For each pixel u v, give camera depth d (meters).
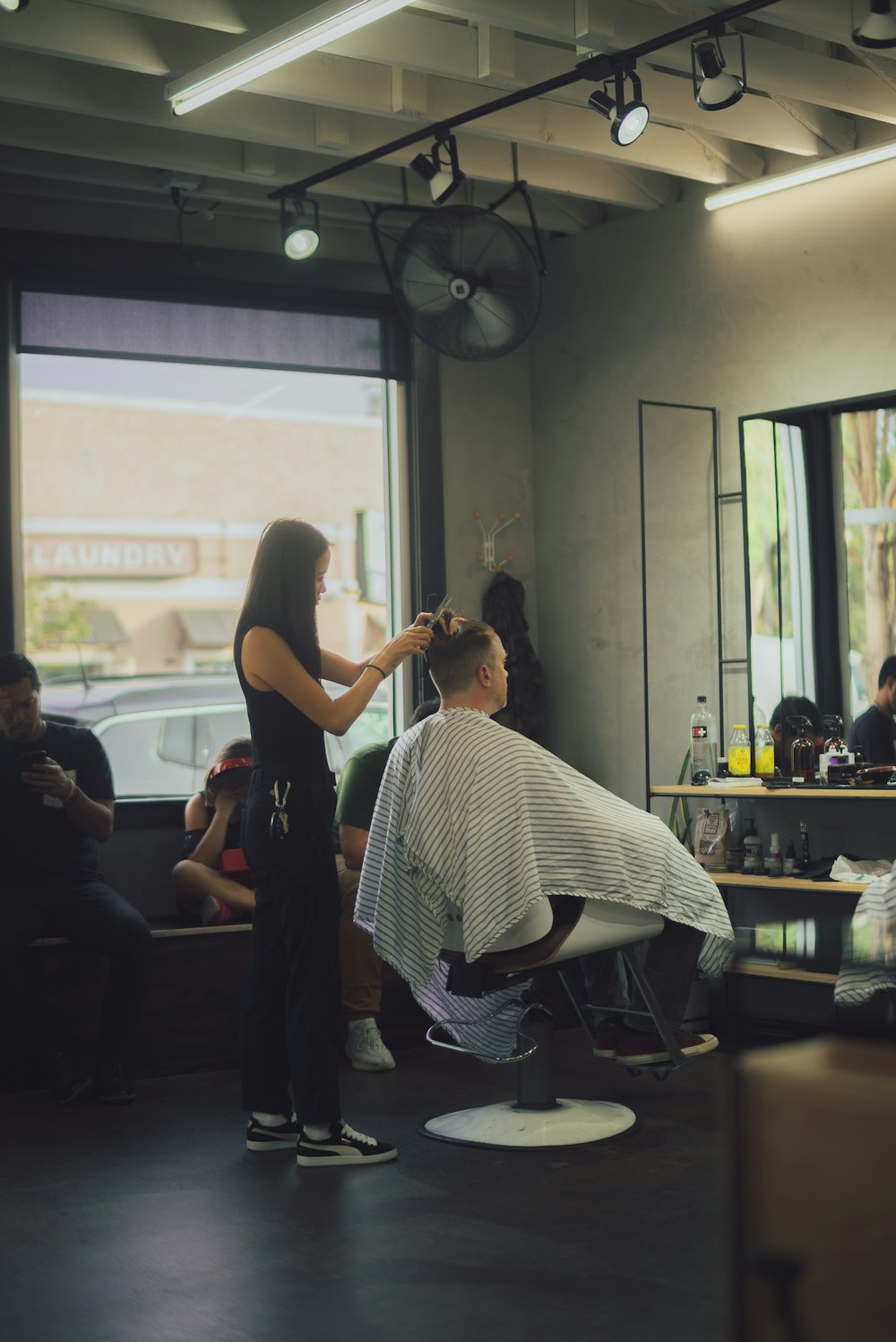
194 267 4.96
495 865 3.12
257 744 3.20
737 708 4.82
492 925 3.10
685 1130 3.38
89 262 4.78
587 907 3.24
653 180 5.02
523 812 3.14
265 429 12.05
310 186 4.70
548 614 5.58
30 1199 2.97
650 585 5.13
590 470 5.39
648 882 3.24
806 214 4.59
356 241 5.32
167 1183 3.06
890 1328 1.15
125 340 4.88
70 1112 3.80
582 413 5.42
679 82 4.28
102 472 11.70
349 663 3.53
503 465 5.57
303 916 3.13
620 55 3.75
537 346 5.62
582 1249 2.53
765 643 4.63
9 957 3.91
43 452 11.51
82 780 4.23
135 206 4.90
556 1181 2.98
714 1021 4.60
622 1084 3.90
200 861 4.51
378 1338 2.14
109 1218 2.81
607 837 3.21
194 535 12.05
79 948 4.04
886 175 4.35
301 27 3.44
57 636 11.66
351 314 5.30
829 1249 1.18
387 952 3.29
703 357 4.94
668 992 3.42
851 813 4.37
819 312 4.55
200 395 11.77
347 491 12.30
